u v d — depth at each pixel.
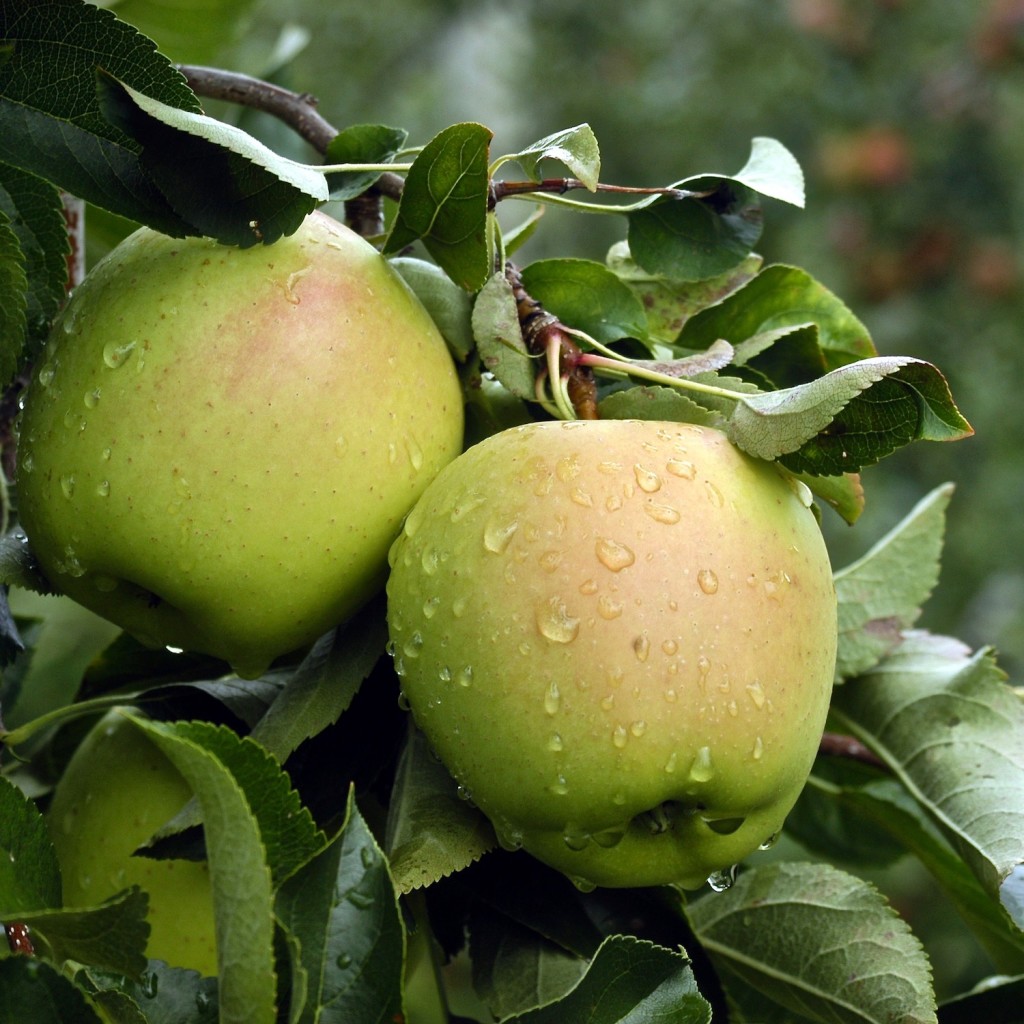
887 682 0.63
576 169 0.55
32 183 0.57
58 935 0.51
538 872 0.57
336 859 0.51
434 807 0.55
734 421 0.55
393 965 0.50
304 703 0.55
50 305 0.57
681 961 0.52
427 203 0.56
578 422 0.55
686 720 0.52
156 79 0.54
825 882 0.59
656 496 0.53
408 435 0.55
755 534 0.54
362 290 0.55
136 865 0.57
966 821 0.60
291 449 0.54
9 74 0.54
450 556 0.53
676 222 0.60
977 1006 0.58
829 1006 0.58
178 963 0.57
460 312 0.57
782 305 0.61
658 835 0.54
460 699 0.53
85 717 0.62
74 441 0.54
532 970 0.56
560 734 0.52
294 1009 0.49
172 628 0.56
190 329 0.54
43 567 0.56
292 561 0.54
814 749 0.54
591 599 0.52
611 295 0.59
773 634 0.53
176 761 0.50
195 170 0.54
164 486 0.54
